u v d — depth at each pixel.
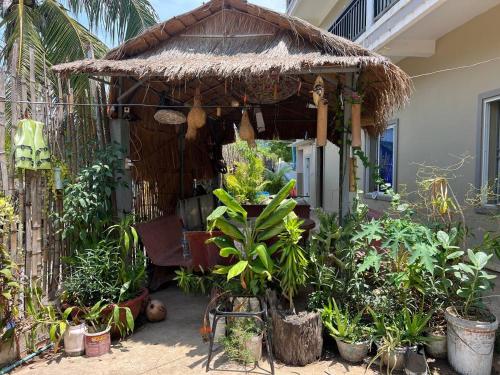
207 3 3.87
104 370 2.71
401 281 2.95
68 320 3.11
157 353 2.96
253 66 3.21
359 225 3.27
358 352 2.76
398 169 6.97
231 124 7.94
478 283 2.75
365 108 4.77
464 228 3.20
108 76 3.76
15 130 2.98
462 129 5.26
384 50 5.98
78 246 3.50
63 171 3.37
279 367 2.73
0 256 2.67
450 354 2.71
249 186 9.23
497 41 4.64
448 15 4.97
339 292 3.11
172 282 4.72
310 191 13.67
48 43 6.23
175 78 3.36
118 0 6.94
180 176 6.20
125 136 4.12
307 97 5.65
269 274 2.93
